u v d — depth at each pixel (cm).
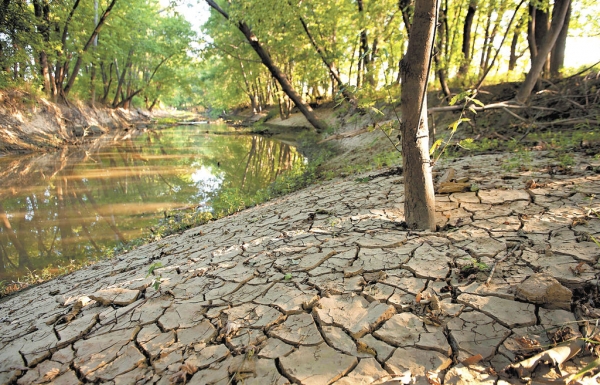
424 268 269
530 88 770
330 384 178
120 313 286
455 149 768
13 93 1792
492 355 181
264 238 411
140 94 4106
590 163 480
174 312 271
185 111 8962
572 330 184
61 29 2109
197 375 201
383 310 221
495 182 458
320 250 336
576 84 838
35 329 290
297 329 225
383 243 323
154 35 3266
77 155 1620
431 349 190
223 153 1688
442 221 358
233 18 1384
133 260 464
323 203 523
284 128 2670
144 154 1661
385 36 1055
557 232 292
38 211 816
